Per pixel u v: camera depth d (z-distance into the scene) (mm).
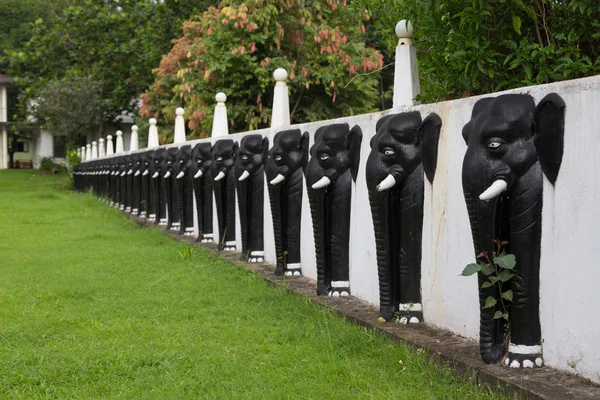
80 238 11258
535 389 3516
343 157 6172
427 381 3977
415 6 5750
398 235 5199
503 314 3969
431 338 4633
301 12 14430
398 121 5109
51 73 32250
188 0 22656
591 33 5328
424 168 4973
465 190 4121
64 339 5141
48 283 7242
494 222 4008
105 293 6754
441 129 4789
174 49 18203
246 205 8414
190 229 11617
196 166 10484
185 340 5035
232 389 3984
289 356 4570
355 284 6148
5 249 9914
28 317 5750
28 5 49875
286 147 7219
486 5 5211
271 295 6430
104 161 21656
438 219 4859
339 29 15234
